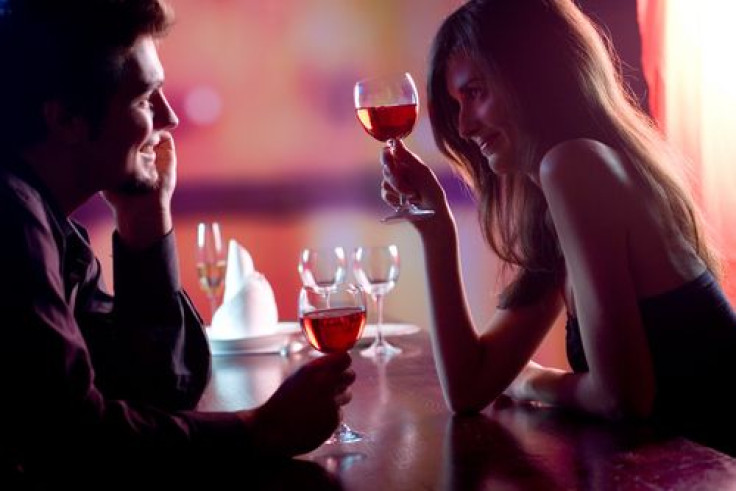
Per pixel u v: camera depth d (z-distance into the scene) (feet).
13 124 5.32
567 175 5.62
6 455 4.49
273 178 15.93
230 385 6.93
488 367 6.11
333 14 15.66
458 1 15.62
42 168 5.43
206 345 6.51
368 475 4.43
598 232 5.54
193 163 15.78
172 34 15.43
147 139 5.67
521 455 4.60
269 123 15.81
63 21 5.21
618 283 5.51
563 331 15.66
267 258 16.03
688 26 14.19
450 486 4.17
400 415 5.66
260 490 4.31
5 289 4.49
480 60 6.14
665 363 5.66
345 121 15.92
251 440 4.66
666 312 5.65
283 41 15.69
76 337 4.59
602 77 6.09
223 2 15.49
